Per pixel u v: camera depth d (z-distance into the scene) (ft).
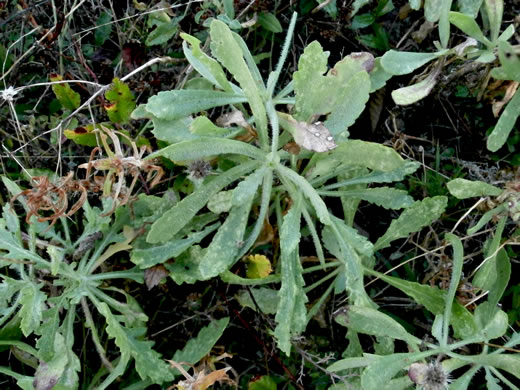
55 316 1.32
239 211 1.29
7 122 1.62
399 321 1.54
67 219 1.53
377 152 1.24
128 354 1.28
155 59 1.50
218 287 1.49
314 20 1.62
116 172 1.24
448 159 1.61
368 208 1.62
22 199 1.41
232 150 1.25
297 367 1.52
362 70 1.22
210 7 1.59
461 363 1.27
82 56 1.57
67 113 1.59
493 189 1.33
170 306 1.54
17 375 1.36
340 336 1.55
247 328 1.49
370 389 1.20
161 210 1.41
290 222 1.25
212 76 1.30
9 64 1.64
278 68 1.34
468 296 1.42
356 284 1.30
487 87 1.48
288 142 1.32
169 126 1.27
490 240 1.46
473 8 1.39
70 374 1.33
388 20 1.65
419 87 1.36
